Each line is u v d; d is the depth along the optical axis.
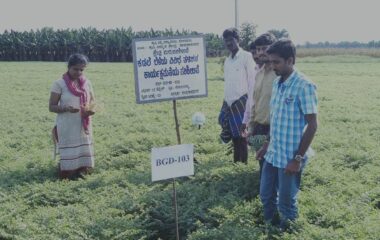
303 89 2.85
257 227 3.27
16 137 6.59
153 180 2.94
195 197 3.80
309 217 3.38
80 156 4.71
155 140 6.13
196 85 3.22
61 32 30.94
